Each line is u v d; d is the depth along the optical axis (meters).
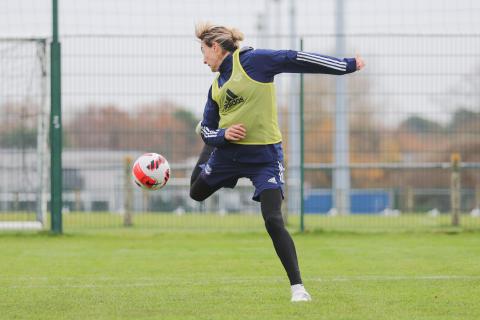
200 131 21.94
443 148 44.47
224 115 20.81
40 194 43.75
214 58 20.64
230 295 21.28
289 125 44.28
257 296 21.03
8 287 23.17
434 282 23.53
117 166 47.03
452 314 18.05
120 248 35.38
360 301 19.95
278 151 20.88
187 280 24.56
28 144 43.78
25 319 17.81
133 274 26.23
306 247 35.00
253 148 20.64
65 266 28.61
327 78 44.12
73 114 42.94
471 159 45.41
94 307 19.42
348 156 44.38
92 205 47.03
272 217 20.25
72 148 43.78
